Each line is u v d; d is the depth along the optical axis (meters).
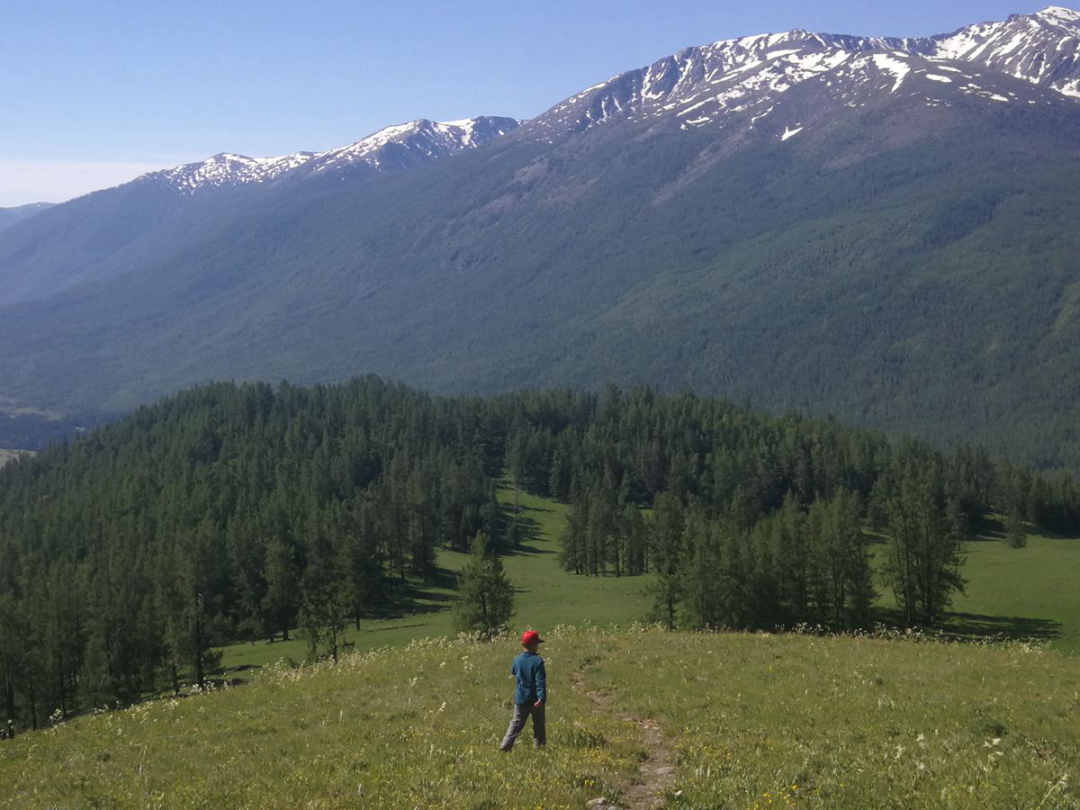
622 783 18.41
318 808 16.97
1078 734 22.02
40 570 124.25
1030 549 154.75
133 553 130.38
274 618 116.94
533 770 18.55
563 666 31.81
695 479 185.75
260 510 145.50
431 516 142.62
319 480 166.25
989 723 22.80
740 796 16.81
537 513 185.50
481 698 27.22
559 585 127.00
